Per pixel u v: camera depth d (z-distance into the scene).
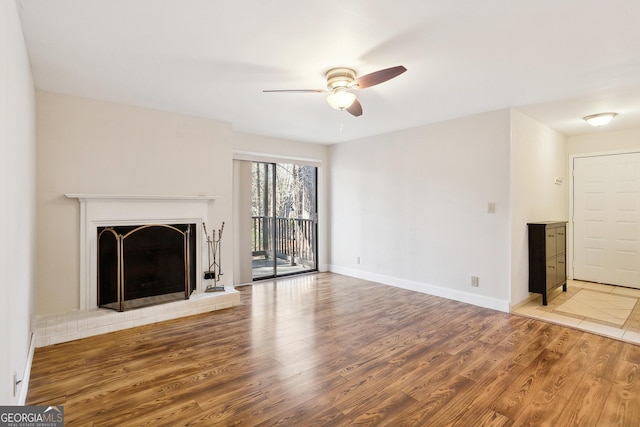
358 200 5.39
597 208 4.95
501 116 3.67
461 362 2.49
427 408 1.93
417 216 4.53
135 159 3.54
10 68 1.56
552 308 3.78
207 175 4.04
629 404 1.96
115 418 1.82
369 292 4.51
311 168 6.05
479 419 1.83
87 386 2.15
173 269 3.65
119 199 3.37
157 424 1.77
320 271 5.89
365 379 2.25
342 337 2.97
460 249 4.06
